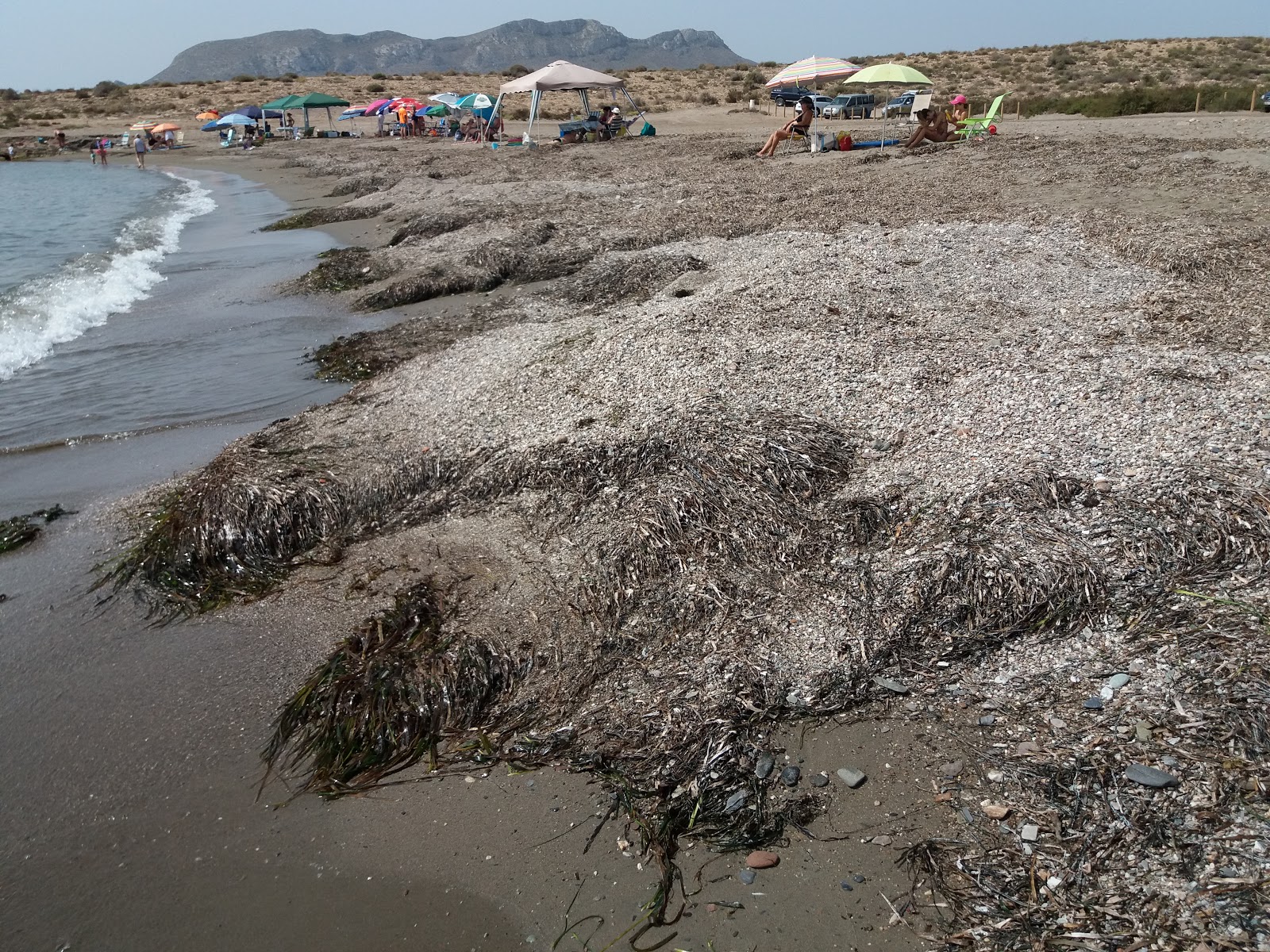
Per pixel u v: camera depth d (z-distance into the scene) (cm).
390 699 442
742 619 472
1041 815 347
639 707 428
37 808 408
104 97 7581
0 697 485
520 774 405
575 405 694
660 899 339
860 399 656
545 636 483
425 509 618
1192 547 461
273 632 525
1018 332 772
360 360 998
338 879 363
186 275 1545
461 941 333
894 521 522
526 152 3103
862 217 1373
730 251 1218
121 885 367
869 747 397
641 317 887
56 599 577
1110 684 399
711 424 618
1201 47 5478
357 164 3186
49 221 2309
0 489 745
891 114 3566
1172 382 624
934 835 351
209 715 462
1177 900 300
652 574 510
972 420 607
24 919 354
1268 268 936
